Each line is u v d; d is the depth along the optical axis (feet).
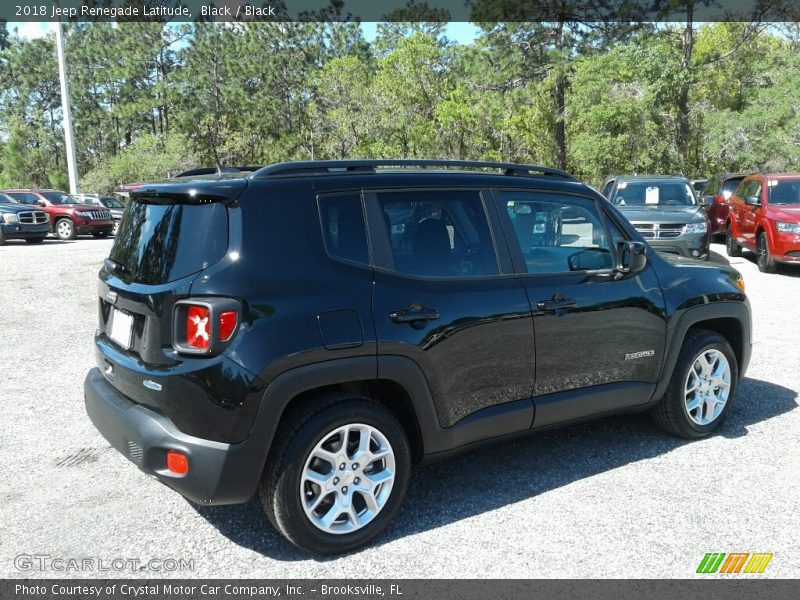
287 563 10.52
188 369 9.78
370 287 10.92
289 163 11.06
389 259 11.31
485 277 12.26
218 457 9.73
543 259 13.17
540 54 106.83
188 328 9.85
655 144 105.60
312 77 162.81
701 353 15.17
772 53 119.96
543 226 13.41
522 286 12.57
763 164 104.22
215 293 9.81
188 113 164.45
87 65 189.47
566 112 108.06
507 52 106.73
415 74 130.21
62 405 17.89
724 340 15.52
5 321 28.71
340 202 11.13
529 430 13.01
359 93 129.49
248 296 9.91
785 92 101.55
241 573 10.24
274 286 10.13
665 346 14.53
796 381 19.77
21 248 61.93
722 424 16.19
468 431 12.03
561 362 13.06
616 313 13.70
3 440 15.42
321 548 10.53
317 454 10.41
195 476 9.77
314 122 147.33
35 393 18.93
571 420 13.55
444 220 12.10
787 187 43.32
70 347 24.26
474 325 11.80
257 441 9.91
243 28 175.73
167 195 10.69
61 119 215.51
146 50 178.40
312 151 147.13
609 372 13.82
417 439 11.79
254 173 10.75
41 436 15.67
